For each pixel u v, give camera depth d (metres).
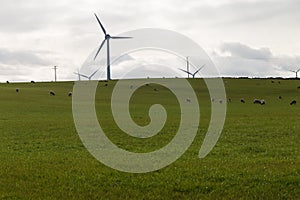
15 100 71.69
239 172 18.17
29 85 114.88
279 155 22.95
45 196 15.05
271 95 96.94
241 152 24.38
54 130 36.00
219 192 15.30
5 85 114.06
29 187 16.23
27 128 37.34
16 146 27.53
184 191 15.63
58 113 52.91
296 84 121.69
